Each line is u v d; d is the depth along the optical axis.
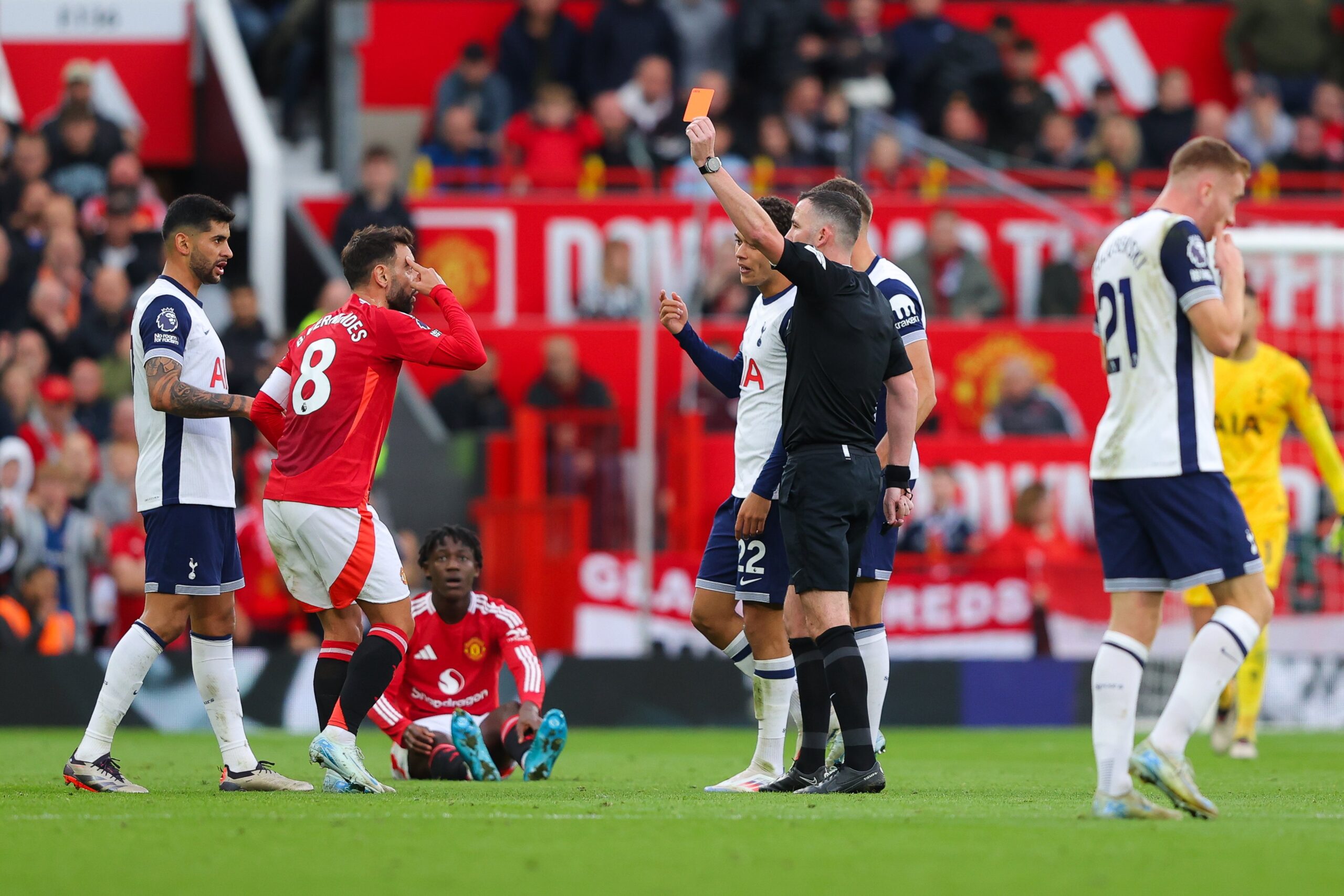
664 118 64.25
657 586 47.22
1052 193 64.38
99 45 62.97
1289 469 49.44
